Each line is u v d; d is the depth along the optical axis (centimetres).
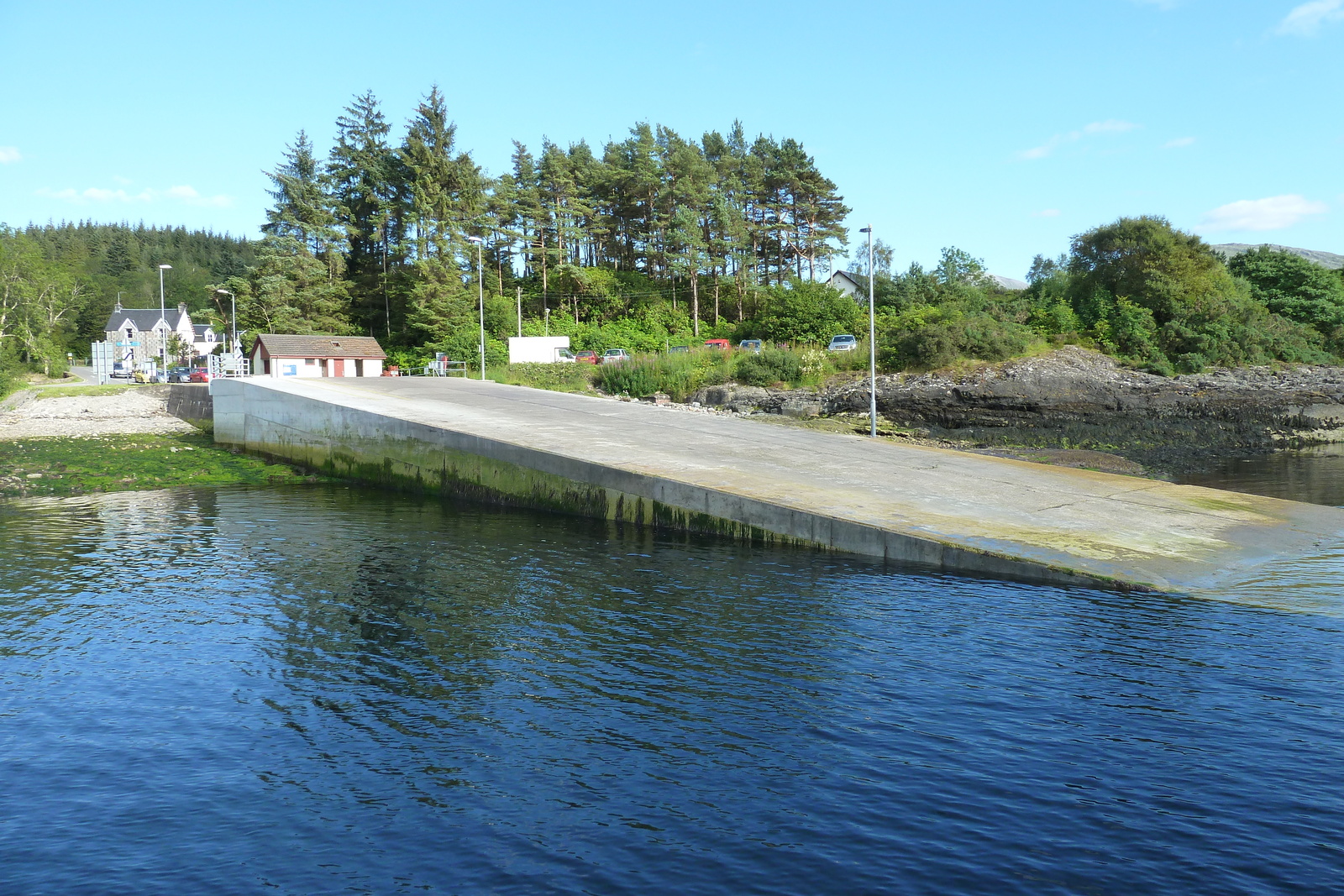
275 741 834
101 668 1044
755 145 9238
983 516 1686
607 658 1052
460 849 636
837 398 4347
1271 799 690
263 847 646
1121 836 637
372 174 7656
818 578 1423
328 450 2856
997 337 4756
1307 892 563
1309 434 3669
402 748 813
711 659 1041
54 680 1006
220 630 1191
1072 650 1049
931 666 1003
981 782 726
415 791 729
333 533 1891
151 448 3259
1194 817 663
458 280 7038
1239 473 2814
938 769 749
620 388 5356
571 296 8219
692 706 898
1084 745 792
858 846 629
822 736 822
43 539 1859
